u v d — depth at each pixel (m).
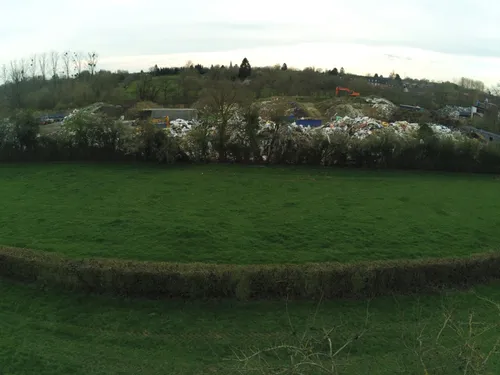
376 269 11.60
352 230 15.26
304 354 6.30
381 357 9.27
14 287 11.34
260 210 17.16
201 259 12.72
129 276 11.00
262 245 13.79
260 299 11.13
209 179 21.81
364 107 71.00
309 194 19.73
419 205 18.67
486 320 10.80
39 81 81.44
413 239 14.72
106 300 10.89
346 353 9.36
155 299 10.99
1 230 14.35
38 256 11.80
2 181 20.73
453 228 15.96
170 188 19.94
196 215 16.30
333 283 11.34
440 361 7.96
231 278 11.03
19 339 9.38
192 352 9.29
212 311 10.66
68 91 75.00
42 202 17.48
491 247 14.41
